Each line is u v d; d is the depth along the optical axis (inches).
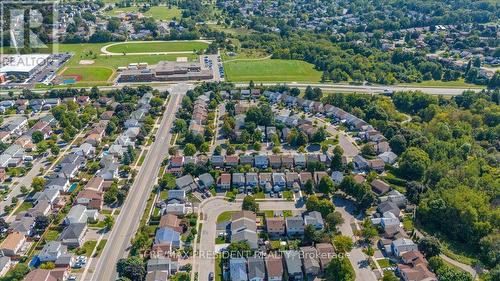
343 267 6712.6
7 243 7337.6
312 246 7519.7
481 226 7706.7
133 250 7485.2
